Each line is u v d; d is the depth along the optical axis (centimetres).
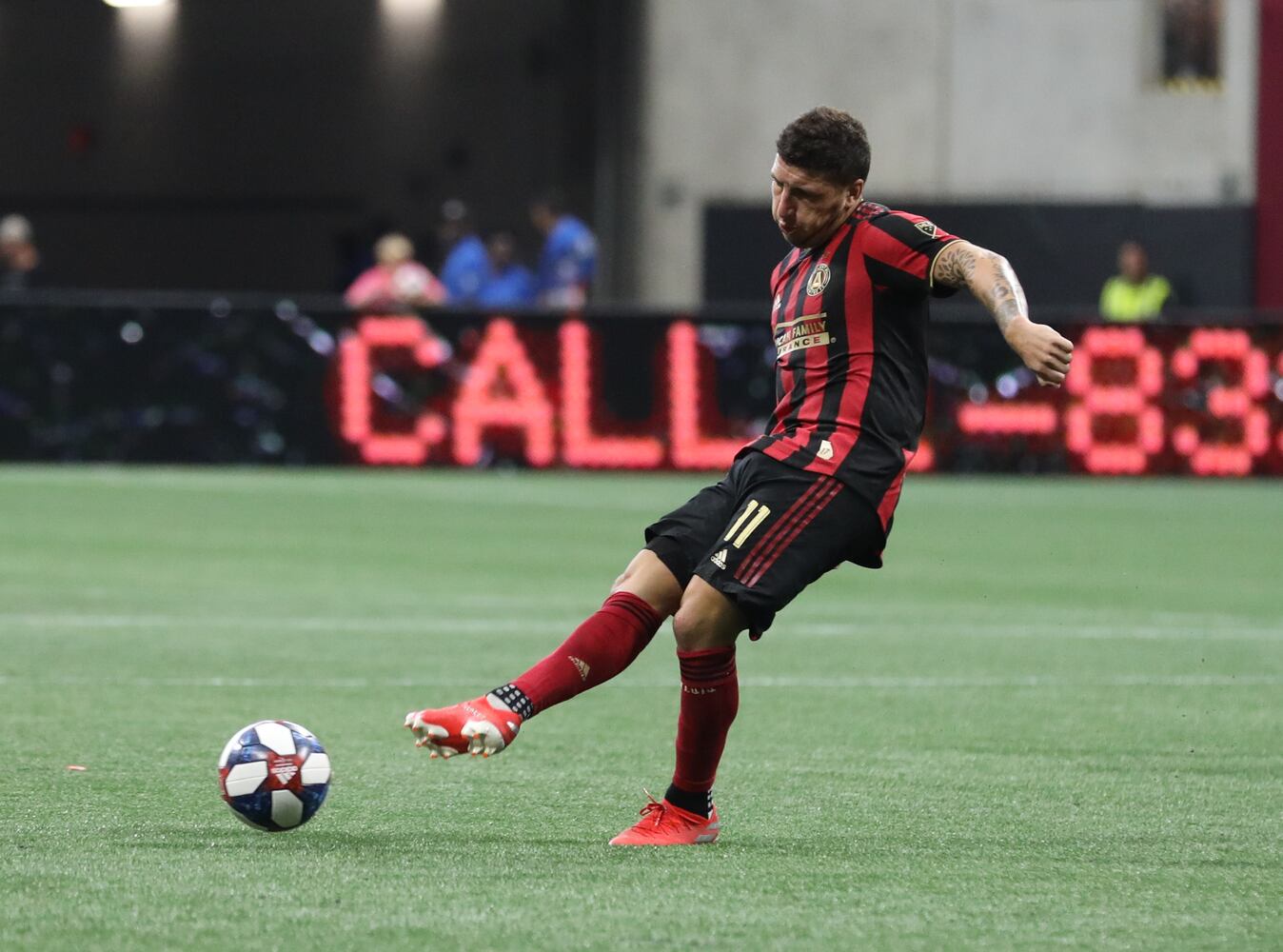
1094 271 10419
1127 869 1639
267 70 12962
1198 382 7188
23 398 6775
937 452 7144
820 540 1702
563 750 2255
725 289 10738
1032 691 2794
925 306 1773
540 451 6956
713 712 1711
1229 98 10356
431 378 6931
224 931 1377
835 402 1736
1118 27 10444
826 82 10656
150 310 6812
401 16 12556
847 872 1612
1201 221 10344
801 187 1734
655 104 10725
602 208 10925
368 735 2339
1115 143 10469
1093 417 7156
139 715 2458
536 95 12119
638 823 1778
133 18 13238
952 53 10562
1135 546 5072
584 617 3588
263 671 2875
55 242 13475
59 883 1525
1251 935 1409
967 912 1470
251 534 4991
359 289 8025
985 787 2048
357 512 5597
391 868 1596
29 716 2434
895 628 3525
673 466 7000
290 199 12962
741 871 1609
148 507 5584
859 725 2477
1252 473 7206
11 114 13525
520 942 1354
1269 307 10338
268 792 1698
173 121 13200
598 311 6962
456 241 8806
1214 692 2803
